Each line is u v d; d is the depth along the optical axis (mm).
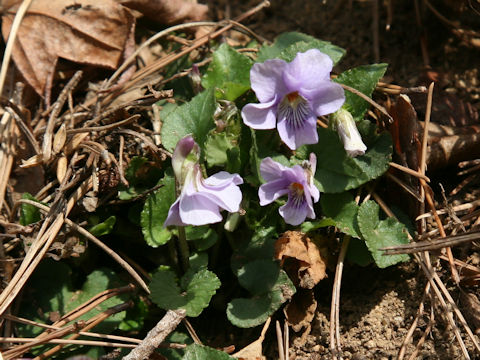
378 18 406
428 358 346
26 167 360
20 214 362
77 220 363
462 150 371
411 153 362
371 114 376
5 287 355
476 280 353
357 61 398
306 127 349
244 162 366
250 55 393
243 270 355
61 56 385
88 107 380
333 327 348
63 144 361
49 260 361
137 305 360
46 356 344
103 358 344
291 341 354
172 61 391
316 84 346
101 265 371
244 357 346
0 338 343
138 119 378
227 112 357
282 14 415
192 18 406
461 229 359
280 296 349
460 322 349
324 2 406
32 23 386
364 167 360
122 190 364
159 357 346
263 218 361
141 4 396
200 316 365
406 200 366
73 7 388
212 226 368
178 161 339
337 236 365
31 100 387
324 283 363
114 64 390
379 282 361
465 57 394
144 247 372
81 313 351
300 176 341
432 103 381
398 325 353
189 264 358
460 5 397
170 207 345
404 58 397
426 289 352
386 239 355
